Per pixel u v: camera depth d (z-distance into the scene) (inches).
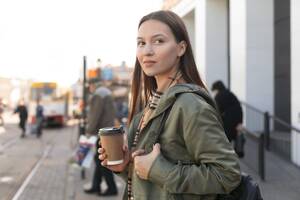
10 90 2657.5
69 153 674.8
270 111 525.7
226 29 684.7
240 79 538.6
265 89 526.3
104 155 83.6
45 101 1358.3
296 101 393.7
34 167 526.9
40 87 1359.5
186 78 85.1
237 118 374.9
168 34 83.5
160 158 76.6
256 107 523.2
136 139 84.0
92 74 553.0
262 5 525.7
